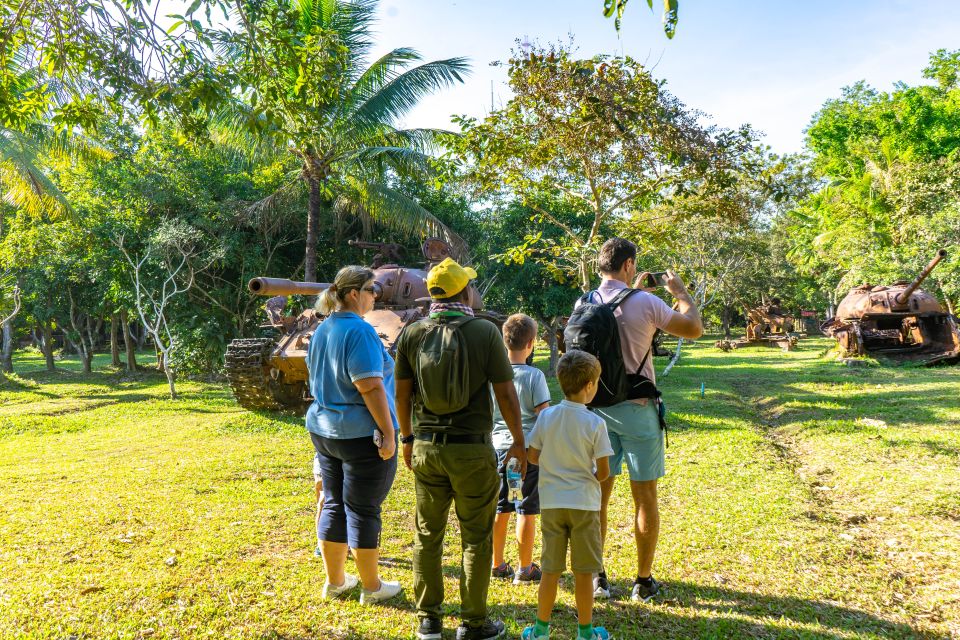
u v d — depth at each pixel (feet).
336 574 12.78
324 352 12.51
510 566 14.88
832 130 122.42
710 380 55.42
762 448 27.14
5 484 21.94
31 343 169.58
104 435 35.17
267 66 19.81
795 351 93.91
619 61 35.27
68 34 18.98
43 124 56.13
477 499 10.97
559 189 42.52
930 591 13.11
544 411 11.58
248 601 12.53
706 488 21.08
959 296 78.95
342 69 21.76
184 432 34.37
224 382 67.15
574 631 11.51
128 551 15.14
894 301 61.21
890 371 52.90
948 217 77.92
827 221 115.14
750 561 14.78
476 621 10.96
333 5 50.98
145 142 67.41
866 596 12.96
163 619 11.64
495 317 42.42
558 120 35.70
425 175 57.47
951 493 18.90
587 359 11.32
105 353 142.00
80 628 11.19
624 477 22.57
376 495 12.59
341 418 12.23
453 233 63.82
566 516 11.01
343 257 77.20
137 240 67.41
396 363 11.54
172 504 19.21
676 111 35.55
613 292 13.19
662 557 15.08
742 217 39.81
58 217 68.95
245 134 51.01
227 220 67.10
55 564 14.16
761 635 11.39
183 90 18.92
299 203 69.77
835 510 18.88
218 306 71.31
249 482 22.57
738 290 109.29
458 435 10.80
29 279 81.10
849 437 27.68
